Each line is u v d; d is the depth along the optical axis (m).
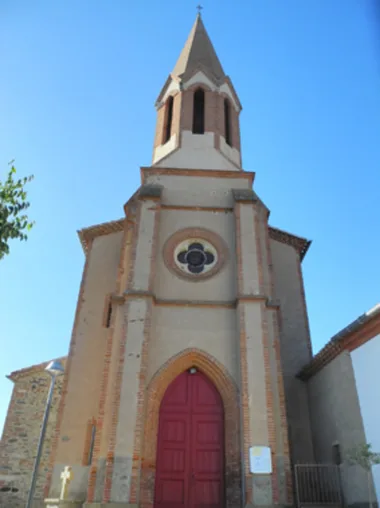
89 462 17.77
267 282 18.92
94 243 23.89
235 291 18.23
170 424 16.33
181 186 21.12
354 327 15.39
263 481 14.06
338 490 15.88
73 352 20.41
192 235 19.59
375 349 14.78
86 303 21.84
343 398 16.53
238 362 16.44
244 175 21.56
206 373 17.03
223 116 25.05
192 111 24.56
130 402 15.12
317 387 19.44
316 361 18.77
